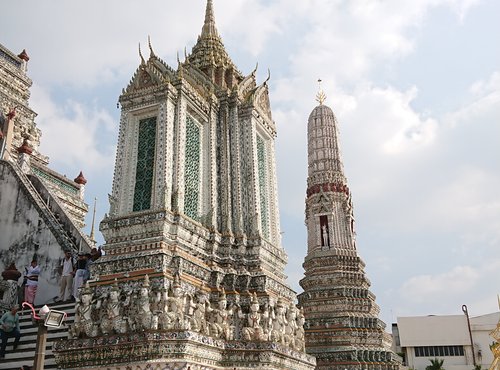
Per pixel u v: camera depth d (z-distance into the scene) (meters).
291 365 19.94
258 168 24.95
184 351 15.81
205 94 24.34
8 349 20.94
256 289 20.66
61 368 16.73
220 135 24.27
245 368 18.22
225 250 21.53
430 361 78.06
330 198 41.16
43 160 46.41
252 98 24.98
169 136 20.67
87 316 17.14
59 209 32.06
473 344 79.56
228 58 27.97
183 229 19.67
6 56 48.97
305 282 38.34
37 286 26.64
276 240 24.30
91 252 25.88
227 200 22.67
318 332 34.47
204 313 18.27
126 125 21.61
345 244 39.56
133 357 15.92
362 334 34.38
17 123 45.59
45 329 12.67
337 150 43.81
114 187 20.64
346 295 36.16
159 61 22.80
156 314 16.45
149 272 17.66
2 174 33.00
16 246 30.19
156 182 19.91
